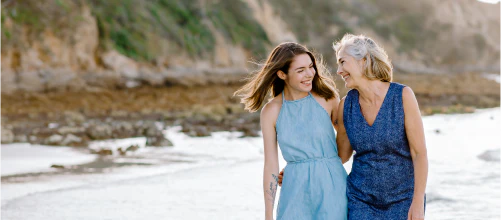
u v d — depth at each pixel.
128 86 30.92
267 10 48.28
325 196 3.28
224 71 38.62
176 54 35.88
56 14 30.06
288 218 3.31
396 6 66.69
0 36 27.03
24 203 5.96
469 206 5.38
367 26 59.47
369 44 3.10
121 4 35.31
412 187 3.14
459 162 8.12
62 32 29.75
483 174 7.04
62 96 25.67
